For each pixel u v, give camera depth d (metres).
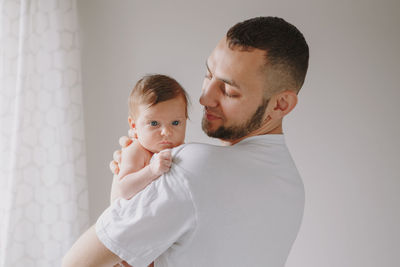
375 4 2.12
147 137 0.99
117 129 2.20
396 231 2.19
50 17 1.96
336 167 2.18
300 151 2.18
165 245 0.75
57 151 1.98
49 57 1.96
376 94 2.15
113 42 2.17
